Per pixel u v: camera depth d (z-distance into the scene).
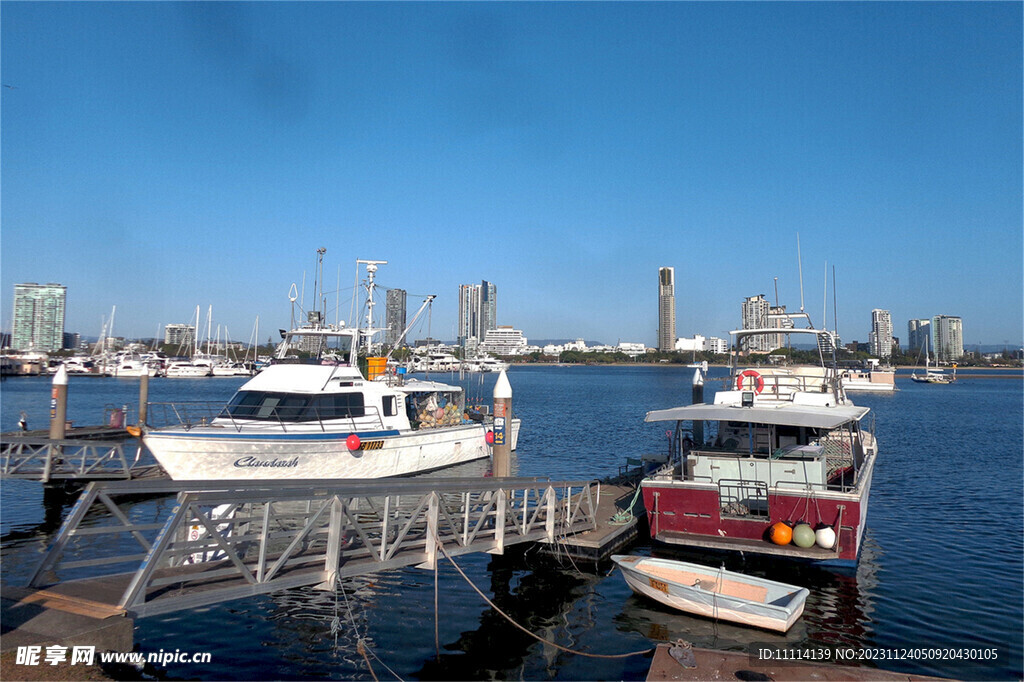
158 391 80.56
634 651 11.23
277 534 10.63
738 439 16.39
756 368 21.73
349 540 13.73
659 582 12.67
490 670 10.50
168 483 11.14
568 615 12.75
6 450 23.20
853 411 16.03
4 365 110.88
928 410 71.19
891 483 26.94
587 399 83.50
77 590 9.67
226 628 11.84
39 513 19.83
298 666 10.46
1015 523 20.05
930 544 17.62
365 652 11.02
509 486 14.34
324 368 22.42
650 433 44.66
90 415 49.00
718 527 14.82
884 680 8.37
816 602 13.35
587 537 15.77
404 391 24.80
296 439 20.09
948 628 12.11
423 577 14.79
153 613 9.10
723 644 11.46
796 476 14.91
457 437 27.14
